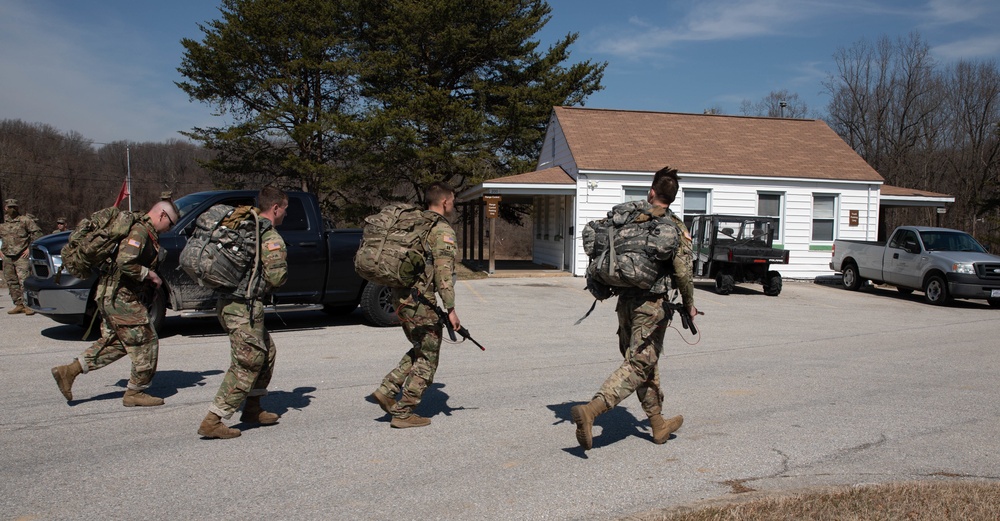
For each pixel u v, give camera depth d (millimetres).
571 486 4031
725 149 21938
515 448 4715
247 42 28734
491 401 5969
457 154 28031
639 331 4395
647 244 4277
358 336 9391
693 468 4383
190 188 50375
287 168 30875
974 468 4480
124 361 7410
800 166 21406
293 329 10047
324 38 29703
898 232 17219
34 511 3561
